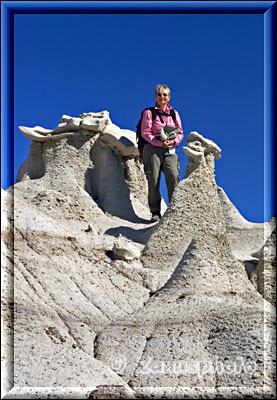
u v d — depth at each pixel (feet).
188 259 35.81
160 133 48.49
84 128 52.42
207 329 30.89
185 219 43.65
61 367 28.45
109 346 30.99
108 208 50.01
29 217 38.83
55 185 50.19
